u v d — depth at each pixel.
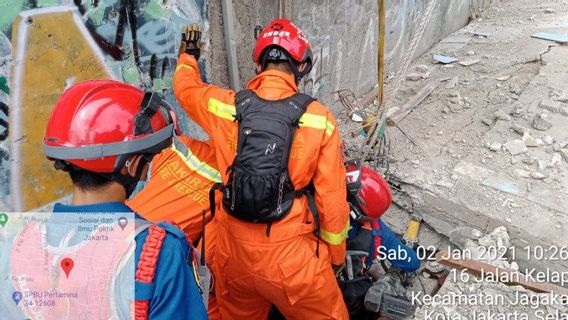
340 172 1.96
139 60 2.59
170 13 2.65
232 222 1.97
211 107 2.01
